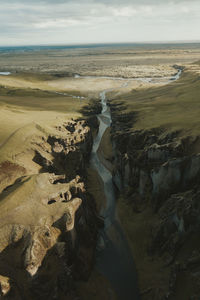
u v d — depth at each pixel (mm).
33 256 46500
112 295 54812
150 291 54188
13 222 51750
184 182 70688
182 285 47750
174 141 81000
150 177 80312
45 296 46531
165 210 67125
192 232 56688
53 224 53688
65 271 50281
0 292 41875
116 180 97188
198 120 96812
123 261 63625
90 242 64375
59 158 98500
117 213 82562
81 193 70125
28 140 96500
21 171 77188
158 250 62344
